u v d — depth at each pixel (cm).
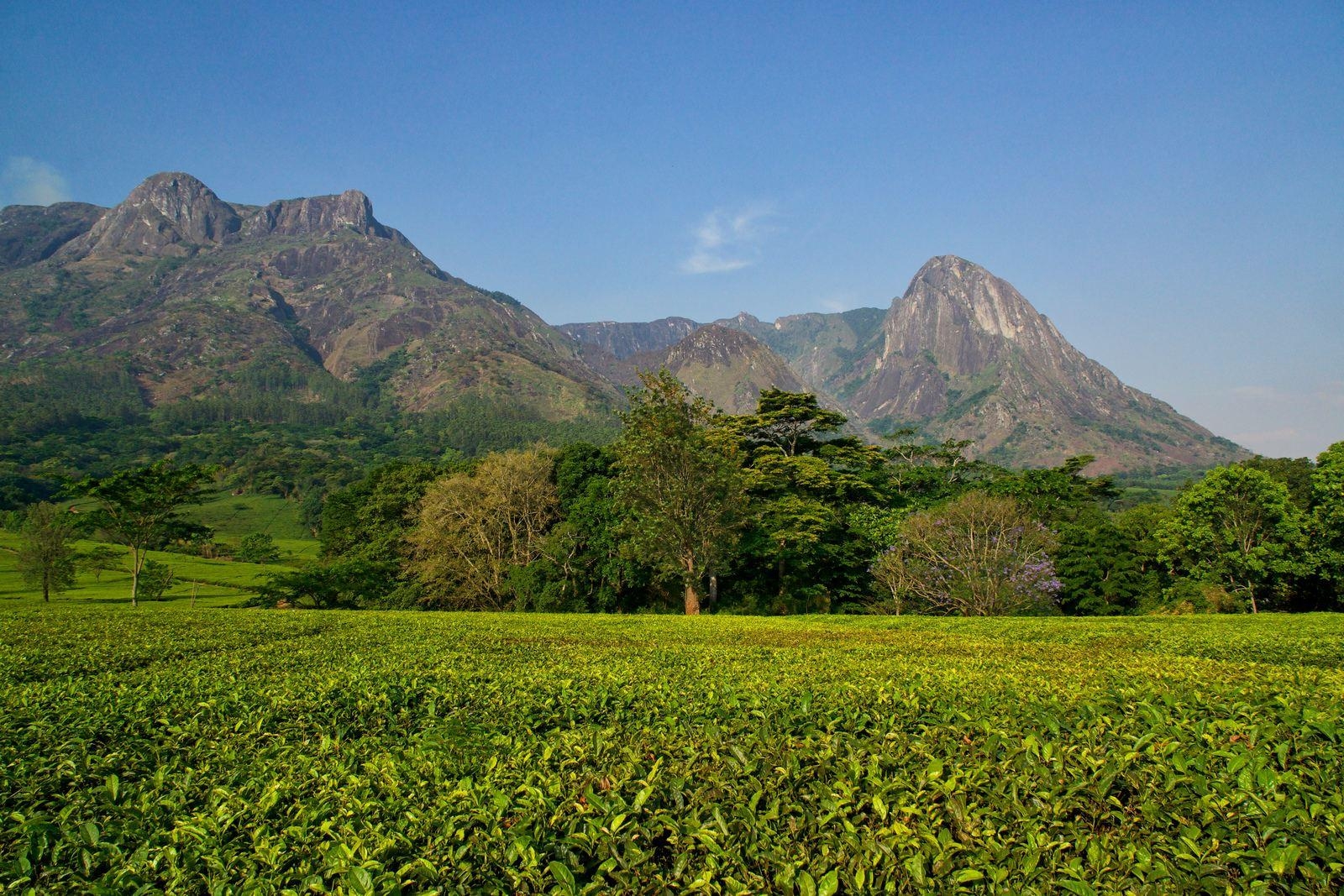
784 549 3650
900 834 412
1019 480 4391
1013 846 415
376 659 1294
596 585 3841
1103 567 3616
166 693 895
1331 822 407
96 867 443
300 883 397
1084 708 669
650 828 438
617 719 720
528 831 428
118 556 4744
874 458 4712
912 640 1770
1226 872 386
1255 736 559
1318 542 3550
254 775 571
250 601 3903
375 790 516
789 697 773
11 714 771
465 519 3878
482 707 807
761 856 402
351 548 4456
